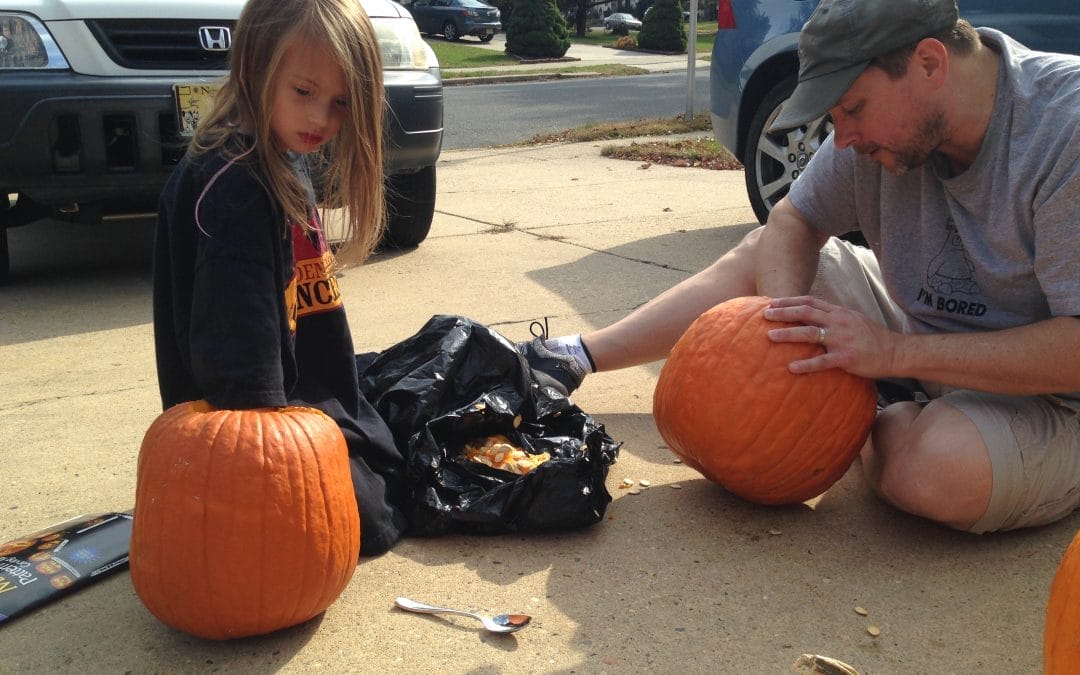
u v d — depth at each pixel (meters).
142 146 4.55
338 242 3.54
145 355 4.01
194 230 2.22
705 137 11.29
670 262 5.34
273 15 2.15
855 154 2.65
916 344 2.43
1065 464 2.41
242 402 2.14
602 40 46.66
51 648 2.14
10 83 4.34
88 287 5.09
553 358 3.26
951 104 2.25
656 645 2.12
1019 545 2.51
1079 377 2.27
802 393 2.46
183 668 2.07
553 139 11.65
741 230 6.16
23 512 2.72
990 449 2.34
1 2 4.43
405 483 2.66
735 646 2.12
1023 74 2.26
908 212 2.58
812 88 2.27
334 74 2.19
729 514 2.70
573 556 2.49
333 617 2.25
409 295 4.79
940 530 2.60
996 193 2.32
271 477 2.05
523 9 32.25
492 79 23.45
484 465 2.67
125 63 4.55
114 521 2.56
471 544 2.56
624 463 3.02
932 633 2.16
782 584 2.35
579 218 6.71
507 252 5.68
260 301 2.14
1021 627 2.18
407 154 5.18
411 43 5.31
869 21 2.17
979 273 2.45
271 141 2.22
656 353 3.33
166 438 2.09
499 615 2.21
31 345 4.15
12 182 4.44
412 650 2.12
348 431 2.55
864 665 2.05
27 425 3.31
